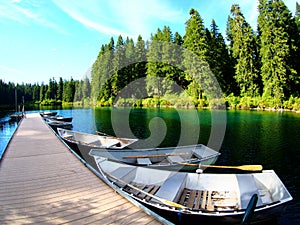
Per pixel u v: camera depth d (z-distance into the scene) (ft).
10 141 26.45
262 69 79.46
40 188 12.34
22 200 10.87
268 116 58.39
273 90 74.38
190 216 10.91
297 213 13.89
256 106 76.54
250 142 32.37
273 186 13.91
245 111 69.97
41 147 23.06
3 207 10.17
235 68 87.15
